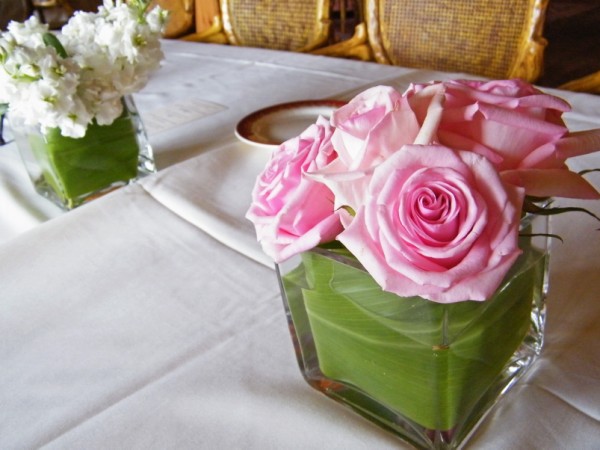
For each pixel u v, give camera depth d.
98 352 0.43
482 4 1.05
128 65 0.61
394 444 0.33
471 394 0.31
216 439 0.35
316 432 0.35
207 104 0.91
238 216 0.57
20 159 0.78
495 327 0.30
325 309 0.32
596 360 0.37
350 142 0.26
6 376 0.42
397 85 0.91
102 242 0.56
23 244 0.56
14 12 2.30
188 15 1.51
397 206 0.23
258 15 1.36
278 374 0.39
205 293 0.48
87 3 2.39
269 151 0.70
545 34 3.18
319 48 1.29
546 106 0.26
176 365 0.41
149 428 0.36
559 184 0.25
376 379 0.32
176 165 0.68
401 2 1.15
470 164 0.23
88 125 0.61
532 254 0.31
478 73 1.10
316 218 0.28
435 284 0.23
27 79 0.54
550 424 0.33
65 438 0.36
